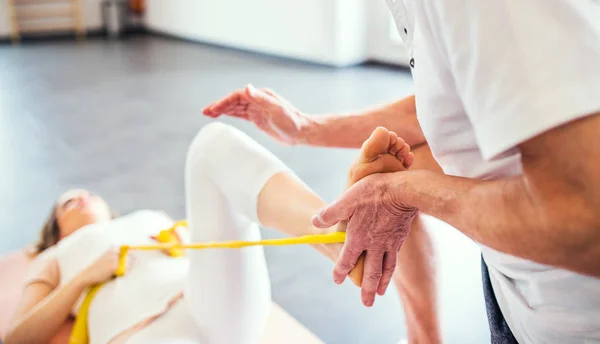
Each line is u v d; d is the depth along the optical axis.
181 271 1.36
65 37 7.17
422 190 0.68
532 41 0.53
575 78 0.52
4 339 1.36
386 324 1.70
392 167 0.77
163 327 1.21
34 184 2.79
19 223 2.42
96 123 3.70
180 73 5.02
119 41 6.84
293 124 1.13
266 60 5.38
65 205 1.67
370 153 0.75
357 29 4.91
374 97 4.04
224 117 3.63
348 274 0.85
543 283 0.72
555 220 0.54
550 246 0.55
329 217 0.79
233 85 4.53
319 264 2.02
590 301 0.69
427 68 0.69
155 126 3.60
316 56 5.07
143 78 4.88
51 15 7.06
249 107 1.17
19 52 6.24
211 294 1.16
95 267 1.33
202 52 5.94
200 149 1.14
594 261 0.54
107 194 2.66
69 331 1.44
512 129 0.53
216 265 1.15
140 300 1.28
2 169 2.98
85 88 4.60
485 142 0.56
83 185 2.76
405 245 1.08
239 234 1.17
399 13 0.76
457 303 1.74
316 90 4.26
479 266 1.92
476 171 0.73
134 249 1.35
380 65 4.95
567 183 0.53
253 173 1.07
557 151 0.53
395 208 0.72
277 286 1.90
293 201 1.01
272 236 2.19
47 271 1.46
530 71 0.53
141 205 2.54
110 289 1.33
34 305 1.40
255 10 5.55
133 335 1.21
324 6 4.85
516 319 0.82
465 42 0.57
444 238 2.09
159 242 1.45
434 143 0.75
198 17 6.34
